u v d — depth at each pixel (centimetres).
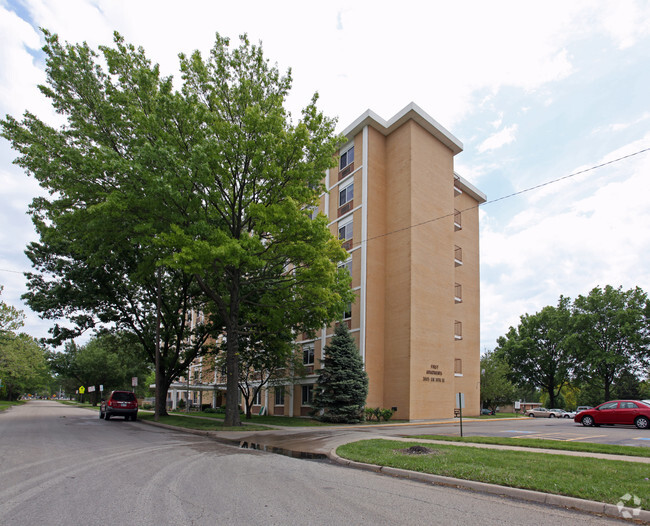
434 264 3123
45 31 1759
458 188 3947
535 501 671
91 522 507
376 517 559
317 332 3288
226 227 1978
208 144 1656
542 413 4312
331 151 2002
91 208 1516
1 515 528
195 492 664
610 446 1162
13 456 984
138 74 1725
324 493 688
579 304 5228
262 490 694
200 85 1905
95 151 1680
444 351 3053
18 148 1753
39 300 2600
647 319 4750
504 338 6244
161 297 2917
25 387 7462
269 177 1839
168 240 1628
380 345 2980
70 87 1811
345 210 3319
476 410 3772
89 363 6278
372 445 1233
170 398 6969
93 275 2616
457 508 618
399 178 3145
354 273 3102
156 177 1523
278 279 2073
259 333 2211
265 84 1984
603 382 5753
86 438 1402
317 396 2645
